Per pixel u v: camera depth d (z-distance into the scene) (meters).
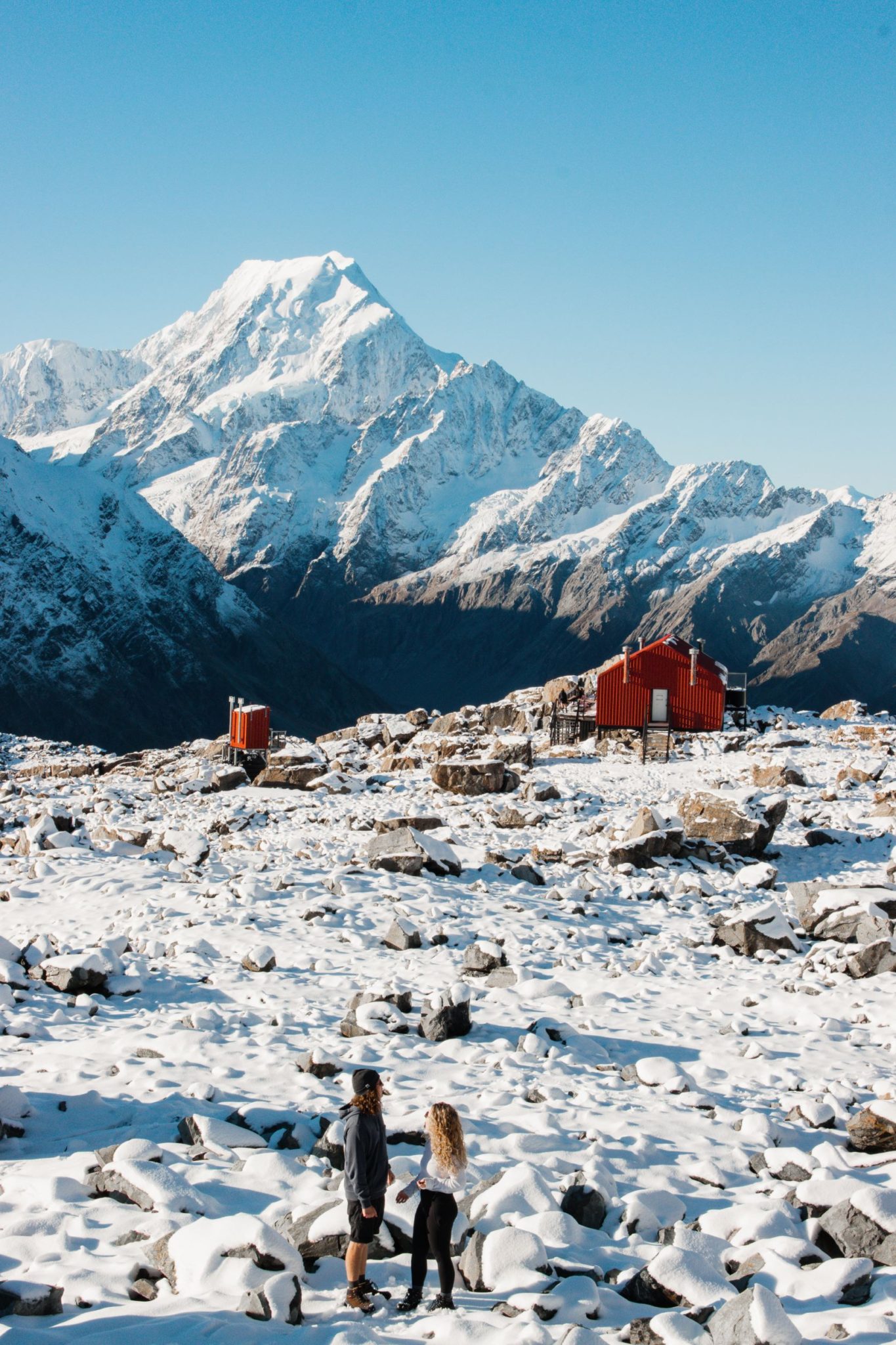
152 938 21.16
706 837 31.06
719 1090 13.23
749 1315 6.64
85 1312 7.45
